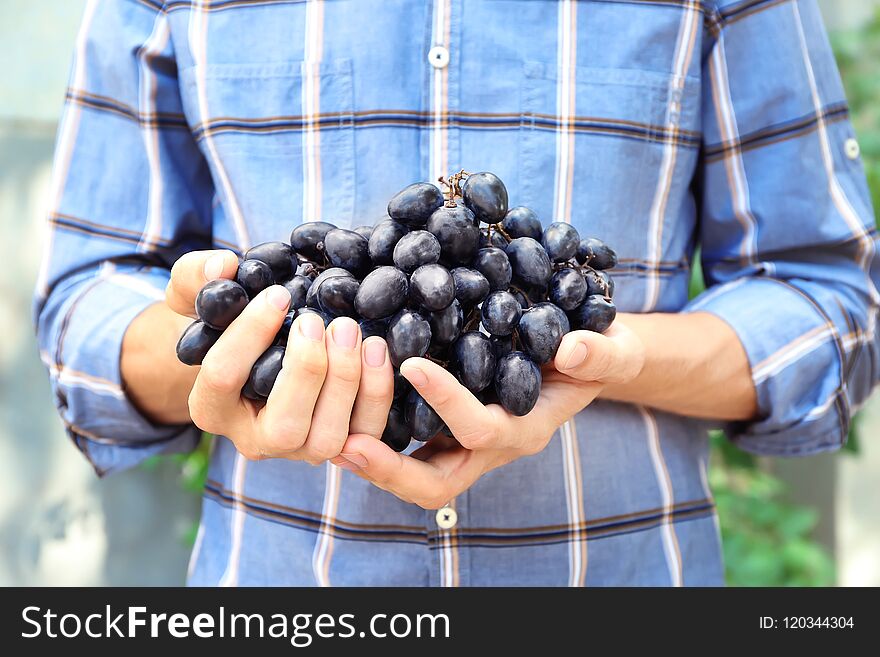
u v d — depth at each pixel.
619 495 0.79
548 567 0.78
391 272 0.52
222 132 0.79
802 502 1.93
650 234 0.80
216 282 0.54
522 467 0.77
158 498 1.83
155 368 0.76
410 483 0.57
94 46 0.84
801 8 0.83
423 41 0.75
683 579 0.82
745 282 0.86
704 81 0.84
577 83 0.76
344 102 0.76
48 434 1.72
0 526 1.70
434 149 0.76
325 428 0.54
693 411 0.81
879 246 0.87
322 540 0.79
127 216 0.85
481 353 0.54
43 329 0.85
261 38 0.78
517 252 0.56
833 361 0.82
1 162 1.65
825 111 0.84
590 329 0.59
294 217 0.78
